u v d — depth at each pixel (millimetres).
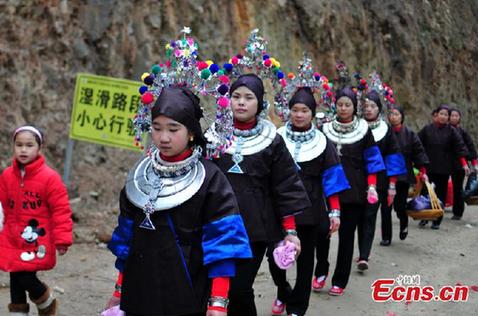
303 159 4566
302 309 4527
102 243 6781
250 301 3666
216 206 2670
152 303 2658
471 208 11039
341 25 13086
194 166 2742
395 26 15250
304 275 4500
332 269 6457
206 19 10070
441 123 9336
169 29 9477
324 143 4656
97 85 6961
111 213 7531
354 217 5465
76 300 5133
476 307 5367
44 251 4098
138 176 2799
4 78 7906
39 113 8055
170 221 2674
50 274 5730
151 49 9188
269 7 11258
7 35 8062
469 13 19094
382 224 7645
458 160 9445
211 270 2648
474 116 17734
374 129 6723
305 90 4816
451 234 8625
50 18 8445
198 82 3129
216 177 2727
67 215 4117
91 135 6980
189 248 2678
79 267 5992
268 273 6227
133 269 2727
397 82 15156
